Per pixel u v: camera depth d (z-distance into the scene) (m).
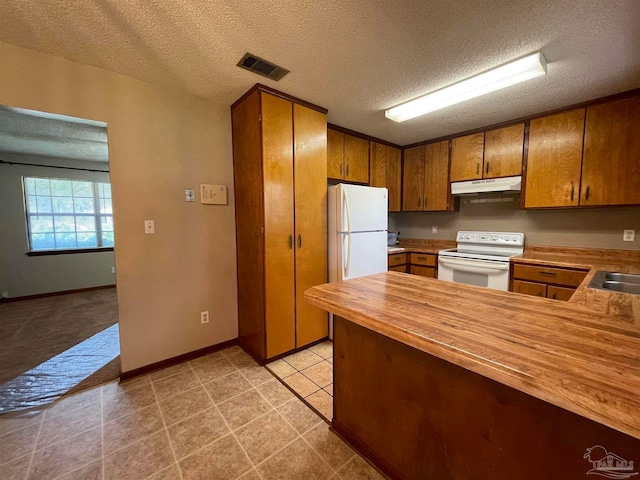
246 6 1.34
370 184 3.45
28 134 3.08
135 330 2.16
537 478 0.85
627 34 1.53
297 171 2.42
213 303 2.56
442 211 3.83
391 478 1.28
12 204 4.04
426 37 1.57
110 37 1.59
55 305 3.91
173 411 1.76
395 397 1.25
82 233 4.68
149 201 2.18
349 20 1.44
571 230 2.80
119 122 2.03
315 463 1.38
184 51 1.72
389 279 1.66
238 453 1.45
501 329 0.89
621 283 1.75
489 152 3.02
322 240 2.65
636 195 2.21
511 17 1.41
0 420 1.69
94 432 1.59
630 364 0.66
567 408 0.57
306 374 2.19
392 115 2.64
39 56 1.75
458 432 1.03
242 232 2.55
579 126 2.44
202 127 2.42
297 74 1.99
